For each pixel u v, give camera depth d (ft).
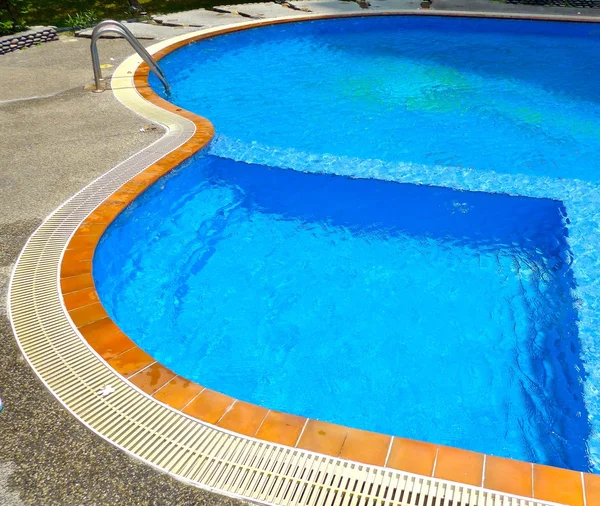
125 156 17.60
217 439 8.24
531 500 7.29
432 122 23.53
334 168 19.16
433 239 16.02
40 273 11.95
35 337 10.22
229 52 34.55
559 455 10.02
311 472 7.72
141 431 8.37
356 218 16.88
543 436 10.41
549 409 10.97
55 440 8.20
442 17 39.60
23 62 28.43
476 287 14.33
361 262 15.21
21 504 7.26
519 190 17.94
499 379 11.66
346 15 39.27
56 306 11.01
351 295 14.06
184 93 26.78
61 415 8.63
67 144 18.54
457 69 31.07
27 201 14.80
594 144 21.54
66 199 14.88
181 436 8.29
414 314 13.47
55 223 13.78
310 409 10.96
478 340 12.71
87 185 15.64
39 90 24.21
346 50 34.96
